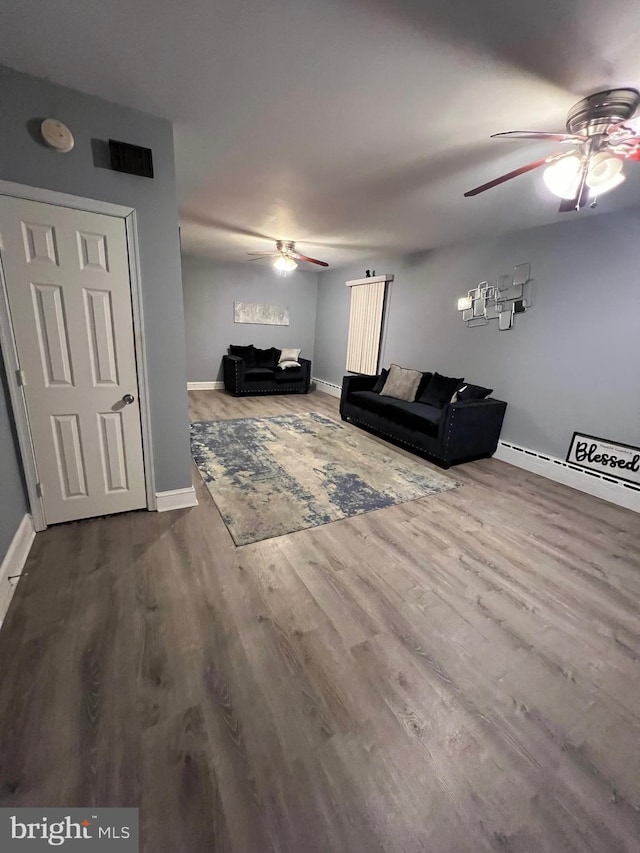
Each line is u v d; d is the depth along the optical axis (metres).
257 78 1.64
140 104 1.90
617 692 1.51
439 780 1.18
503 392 4.08
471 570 2.22
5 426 2.00
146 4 1.25
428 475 3.62
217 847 1.00
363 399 4.96
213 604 1.84
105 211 2.04
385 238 4.30
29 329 2.04
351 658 1.59
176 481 2.69
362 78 1.60
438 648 1.67
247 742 1.25
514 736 1.32
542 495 3.29
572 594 2.06
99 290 2.15
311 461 3.82
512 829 1.07
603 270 3.17
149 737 1.24
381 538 2.51
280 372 6.92
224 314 7.00
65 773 1.13
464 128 1.95
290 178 2.68
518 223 3.48
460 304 4.48
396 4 1.21
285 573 2.10
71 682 1.41
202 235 4.59
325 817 1.07
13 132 1.77
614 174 1.79
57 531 2.34
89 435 2.34
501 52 1.40
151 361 2.39
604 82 1.53
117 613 1.75
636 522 2.89
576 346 3.41
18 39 1.45
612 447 3.22
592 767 1.24
